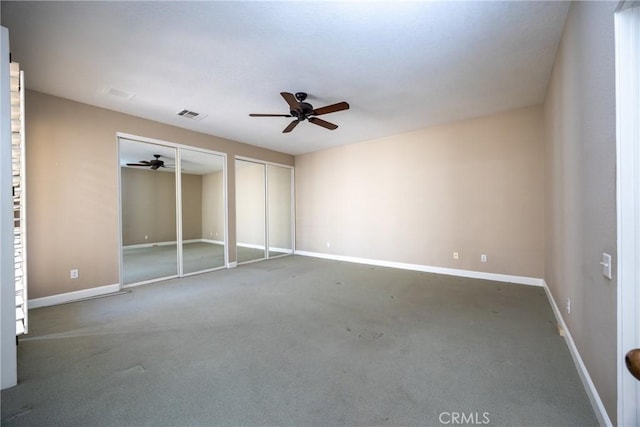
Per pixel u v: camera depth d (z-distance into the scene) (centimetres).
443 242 464
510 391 165
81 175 354
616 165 117
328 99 352
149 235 536
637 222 112
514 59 263
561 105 241
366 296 350
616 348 120
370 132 499
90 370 191
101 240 369
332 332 248
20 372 188
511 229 403
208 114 399
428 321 270
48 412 151
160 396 164
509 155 402
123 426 142
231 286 401
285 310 304
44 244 327
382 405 155
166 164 533
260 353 213
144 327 262
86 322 275
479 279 424
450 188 455
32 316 291
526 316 279
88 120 361
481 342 226
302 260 600
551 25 215
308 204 659
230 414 149
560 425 139
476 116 421
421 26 215
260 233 620
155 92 329
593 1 146
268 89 322
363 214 563
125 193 508
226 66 272
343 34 224
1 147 162
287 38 229
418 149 487
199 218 607
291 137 528
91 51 245
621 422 115
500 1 190
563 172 239
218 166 571
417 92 335
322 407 154
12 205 168
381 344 225
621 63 113
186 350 219
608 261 129
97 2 187
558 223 268
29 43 232
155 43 235
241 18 205
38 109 324
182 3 190
